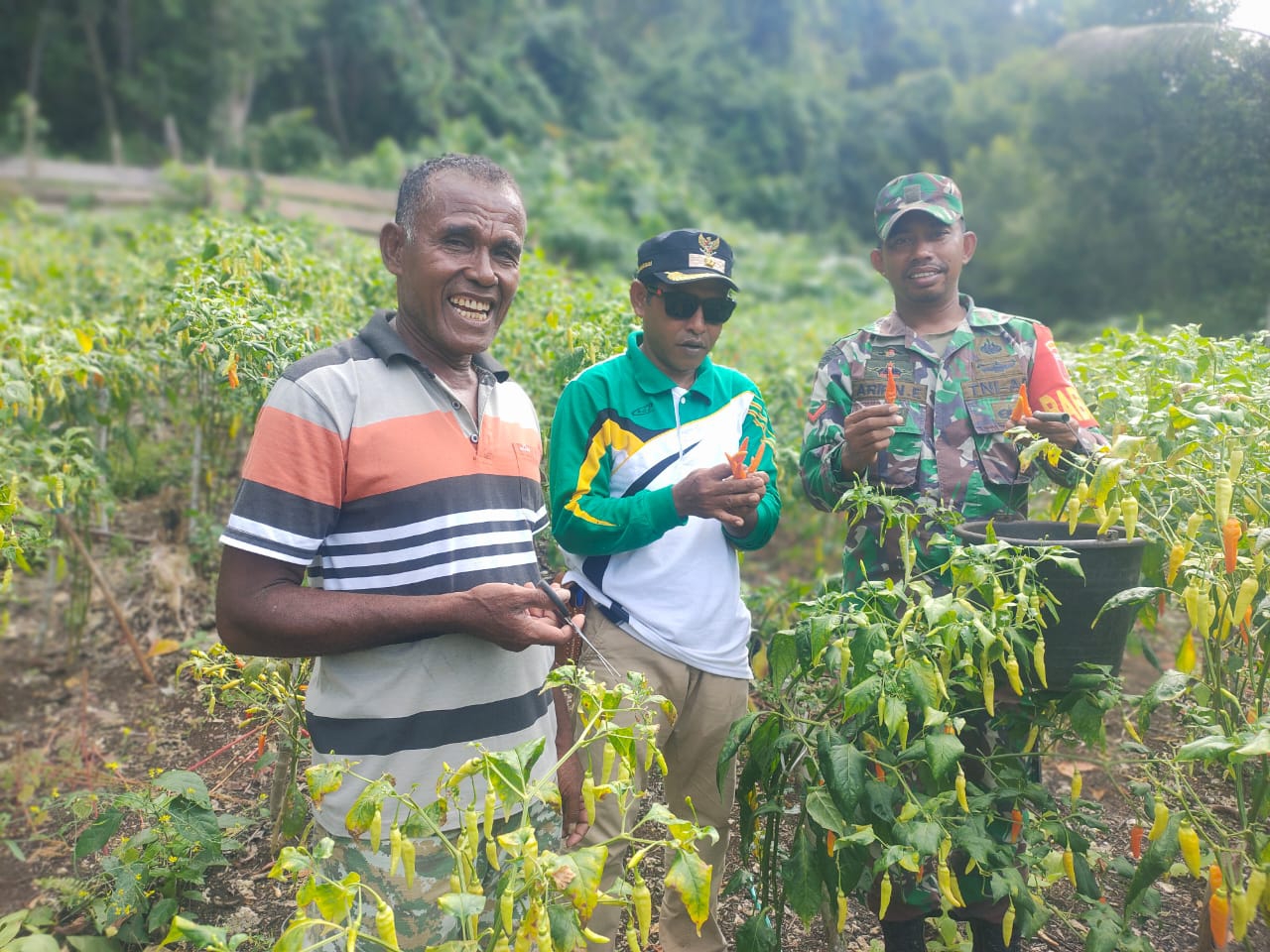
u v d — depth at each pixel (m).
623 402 2.45
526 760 1.63
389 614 1.79
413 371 1.93
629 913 2.42
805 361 6.23
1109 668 2.21
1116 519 2.04
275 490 1.80
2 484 3.11
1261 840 1.88
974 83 25.92
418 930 1.87
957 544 2.14
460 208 1.91
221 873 3.02
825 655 2.24
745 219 33.22
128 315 5.13
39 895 3.09
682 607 2.40
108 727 3.94
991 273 13.30
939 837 2.02
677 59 39.34
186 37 31.69
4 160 24.08
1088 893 2.20
